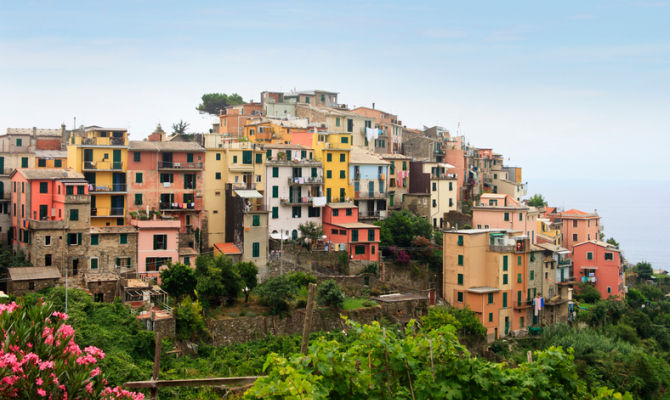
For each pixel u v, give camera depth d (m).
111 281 81.50
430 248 110.88
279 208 110.62
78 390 24.69
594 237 149.62
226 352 75.69
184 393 63.97
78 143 97.38
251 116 145.12
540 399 33.12
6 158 99.31
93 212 96.56
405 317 93.56
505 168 170.88
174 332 73.56
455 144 152.62
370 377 31.36
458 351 33.41
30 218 87.19
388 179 126.38
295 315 84.00
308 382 27.62
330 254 104.62
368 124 144.50
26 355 23.94
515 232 109.44
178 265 81.44
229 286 83.88
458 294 101.06
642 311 124.06
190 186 104.69
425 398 31.12
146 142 104.62
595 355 95.81
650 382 92.81
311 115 147.25
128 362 63.84
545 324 107.69
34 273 77.69
